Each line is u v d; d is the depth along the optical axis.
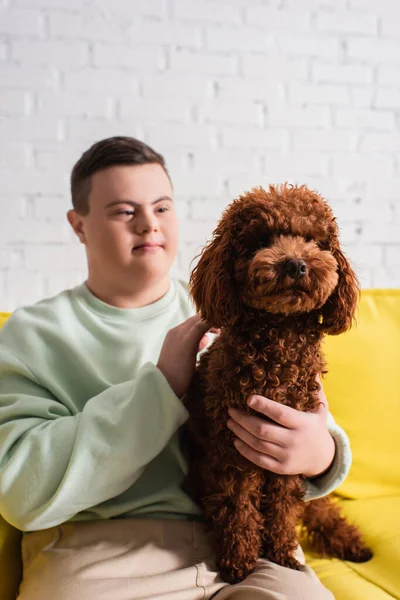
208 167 1.84
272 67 1.87
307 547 1.26
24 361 1.14
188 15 1.79
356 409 1.43
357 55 1.93
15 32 1.69
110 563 0.97
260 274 0.91
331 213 1.06
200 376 1.09
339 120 1.93
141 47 1.77
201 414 1.07
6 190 1.72
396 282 2.00
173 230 1.24
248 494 1.01
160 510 1.07
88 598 0.91
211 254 1.03
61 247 1.77
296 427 0.98
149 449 1.00
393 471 1.44
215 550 1.03
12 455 1.02
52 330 1.17
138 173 1.19
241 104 1.85
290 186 1.14
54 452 1.00
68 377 1.16
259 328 0.98
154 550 1.00
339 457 1.11
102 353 1.19
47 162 1.74
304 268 0.91
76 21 1.72
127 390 1.04
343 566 1.19
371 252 1.99
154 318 1.25
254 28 1.84
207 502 1.02
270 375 0.98
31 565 1.01
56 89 1.73
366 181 1.97
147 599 0.91
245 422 0.96
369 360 1.46
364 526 1.30
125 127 1.78
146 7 1.76
